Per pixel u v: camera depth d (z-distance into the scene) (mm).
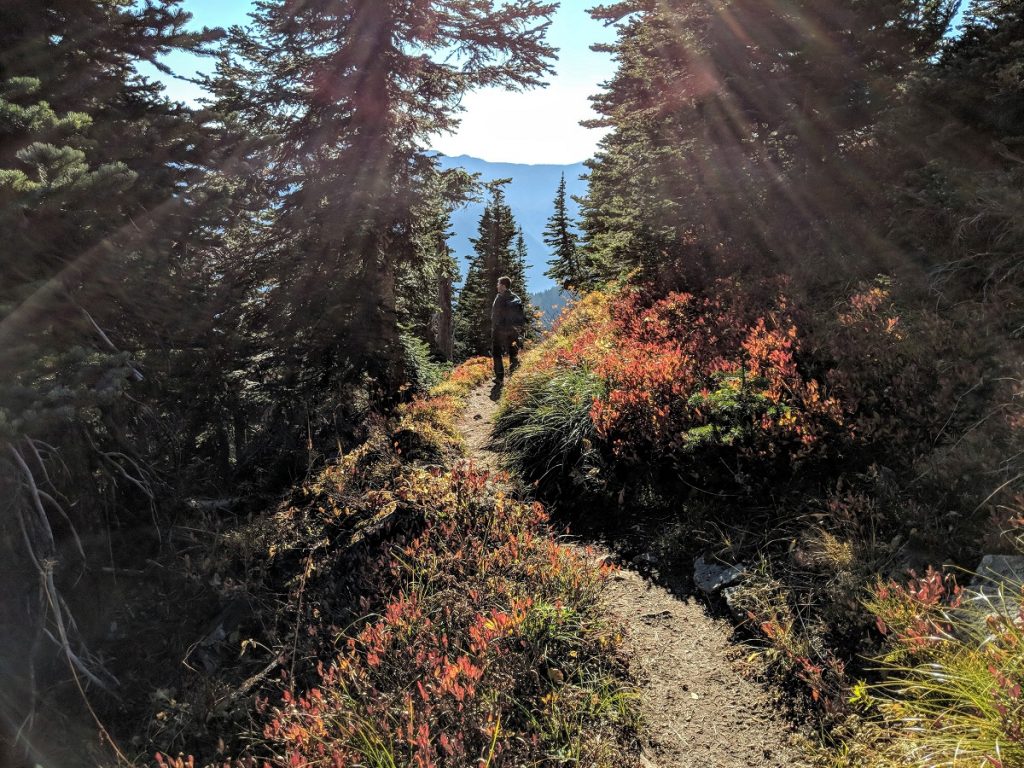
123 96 6918
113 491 5695
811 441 4941
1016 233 5641
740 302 7582
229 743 4020
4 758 3979
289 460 8047
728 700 3574
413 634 4164
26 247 4535
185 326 6594
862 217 7734
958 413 4637
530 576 4676
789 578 4250
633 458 5887
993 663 2791
